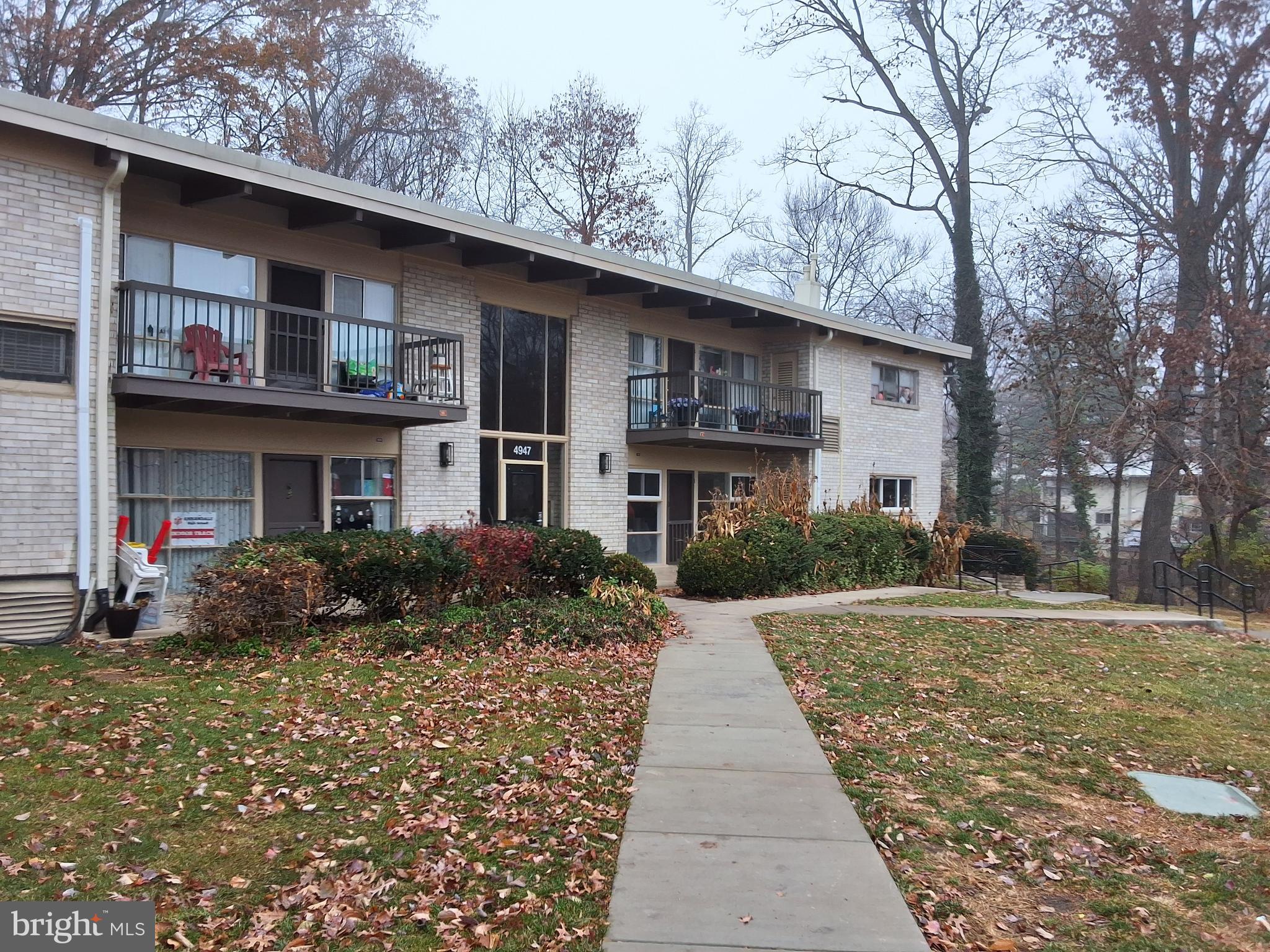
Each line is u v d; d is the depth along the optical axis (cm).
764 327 2156
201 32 2156
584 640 1062
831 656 1059
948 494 3416
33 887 444
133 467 1122
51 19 1989
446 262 1452
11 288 947
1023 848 539
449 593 1146
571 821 547
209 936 412
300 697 781
